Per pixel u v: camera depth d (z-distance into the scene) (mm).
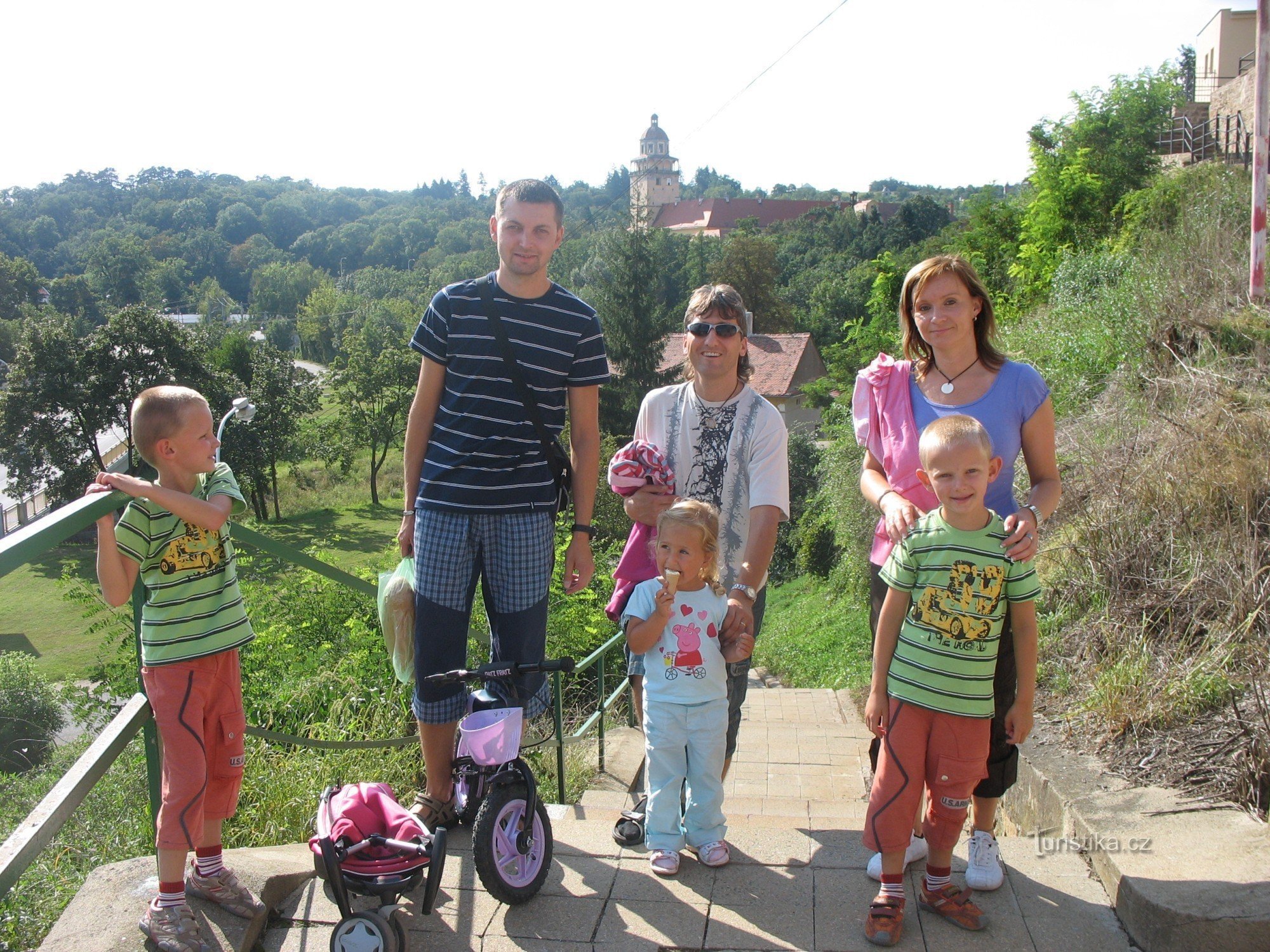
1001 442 2768
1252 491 4715
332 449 49938
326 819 2498
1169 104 18156
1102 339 8883
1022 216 19156
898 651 2654
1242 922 2383
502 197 3053
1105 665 4332
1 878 1947
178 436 2430
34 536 2002
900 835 2609
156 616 2475
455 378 3109
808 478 26844
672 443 3312
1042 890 2842
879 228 84375
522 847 2744
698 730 3000
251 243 140000
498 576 3160
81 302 101750
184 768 2424
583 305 3184
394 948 2348
